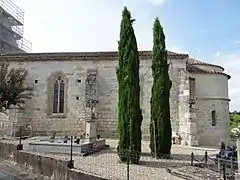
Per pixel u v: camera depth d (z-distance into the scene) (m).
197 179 11.98
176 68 27.89
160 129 18.25
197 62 31.02
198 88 28.36
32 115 30.08
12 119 29.36
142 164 15.81
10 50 44.66
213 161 15.56
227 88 29.66
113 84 29.27
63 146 18.86
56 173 13.30
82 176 11.51
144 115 28.19
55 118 29.73
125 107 16.98
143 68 28.86
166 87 18.77
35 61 30.88
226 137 28.31
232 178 11.91
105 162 15.99
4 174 15.20
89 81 28.80
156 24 19.50
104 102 29.17
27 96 27.62
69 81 30.03
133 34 17.61
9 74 26.45
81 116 29.31
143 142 26.31
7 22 44.69
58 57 30.19
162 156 17.80
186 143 25.55
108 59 29.55
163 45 19.20
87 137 22.55
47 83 30.45
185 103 26.39
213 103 28.23
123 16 17.81
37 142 20.06
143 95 28.47
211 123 27.97
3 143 19.30
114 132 28.66
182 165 15.37
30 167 15.61
